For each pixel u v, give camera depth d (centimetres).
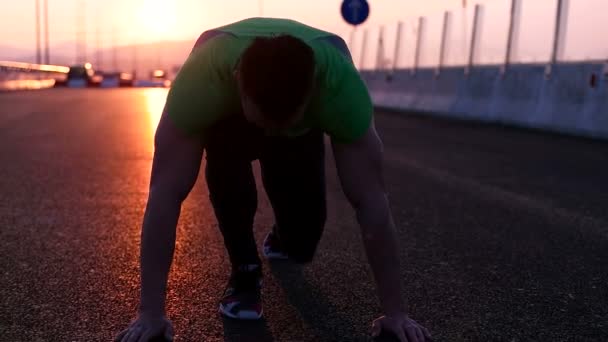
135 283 247
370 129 179
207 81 169
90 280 250
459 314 222
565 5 989
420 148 742
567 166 604
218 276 257
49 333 199
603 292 249
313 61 153
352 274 263
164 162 180
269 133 187
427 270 273
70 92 2761
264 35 174
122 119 1138
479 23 1326
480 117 1194
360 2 1185
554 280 263
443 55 1509
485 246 314
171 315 215
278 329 205
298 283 251
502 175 545
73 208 381
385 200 188
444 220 370
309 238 225
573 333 208
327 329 206
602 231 349
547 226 359
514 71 1111
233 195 204
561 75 964
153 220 181
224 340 196
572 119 920
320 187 214
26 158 595
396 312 198
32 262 272
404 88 1666
